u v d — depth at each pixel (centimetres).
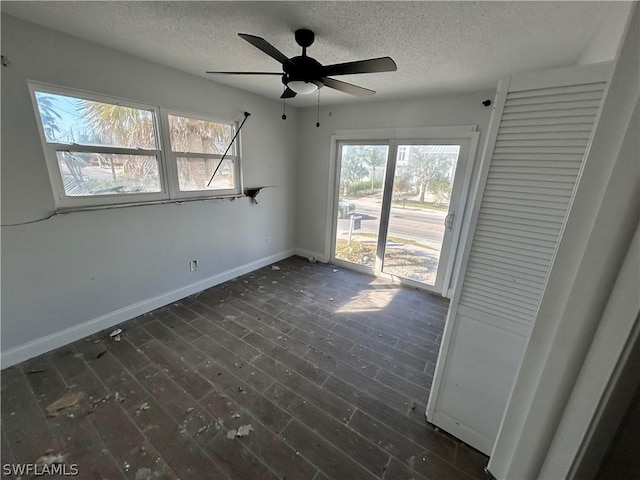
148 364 208
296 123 423
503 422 64
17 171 189
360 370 211
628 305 36
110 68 221
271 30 182
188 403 176
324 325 270
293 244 476
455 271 334
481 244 131
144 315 275
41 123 196
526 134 110
